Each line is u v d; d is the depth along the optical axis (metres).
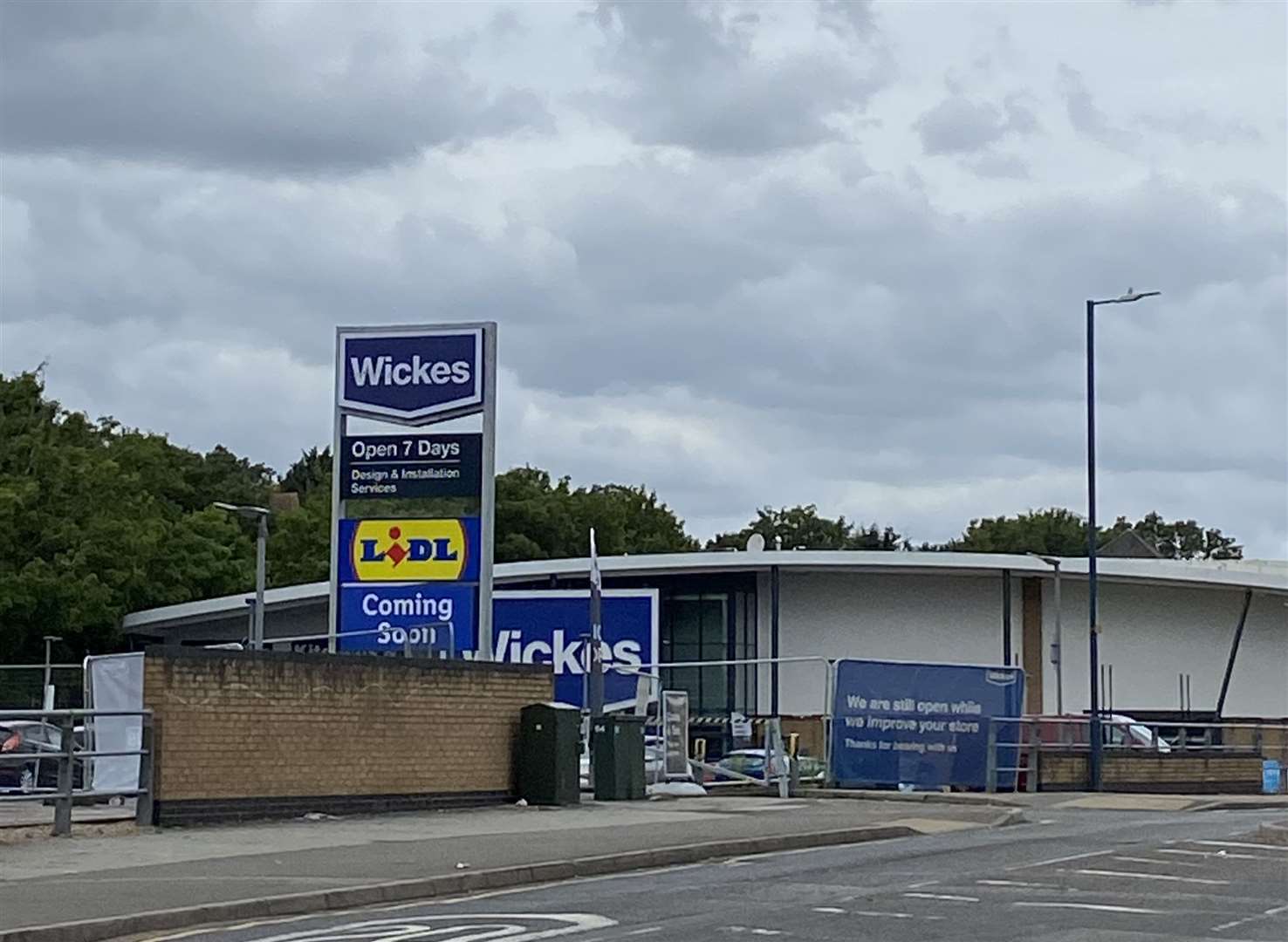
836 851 21.31
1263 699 71.75
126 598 65.25
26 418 71.44
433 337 34.47
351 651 34.25
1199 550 145.12
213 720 22.88
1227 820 27.20
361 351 34.75
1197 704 70.75
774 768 32.91
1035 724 36.44
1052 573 67.94
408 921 14.56
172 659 22.42
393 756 25.45
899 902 15.88
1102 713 52.78
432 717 26.16
